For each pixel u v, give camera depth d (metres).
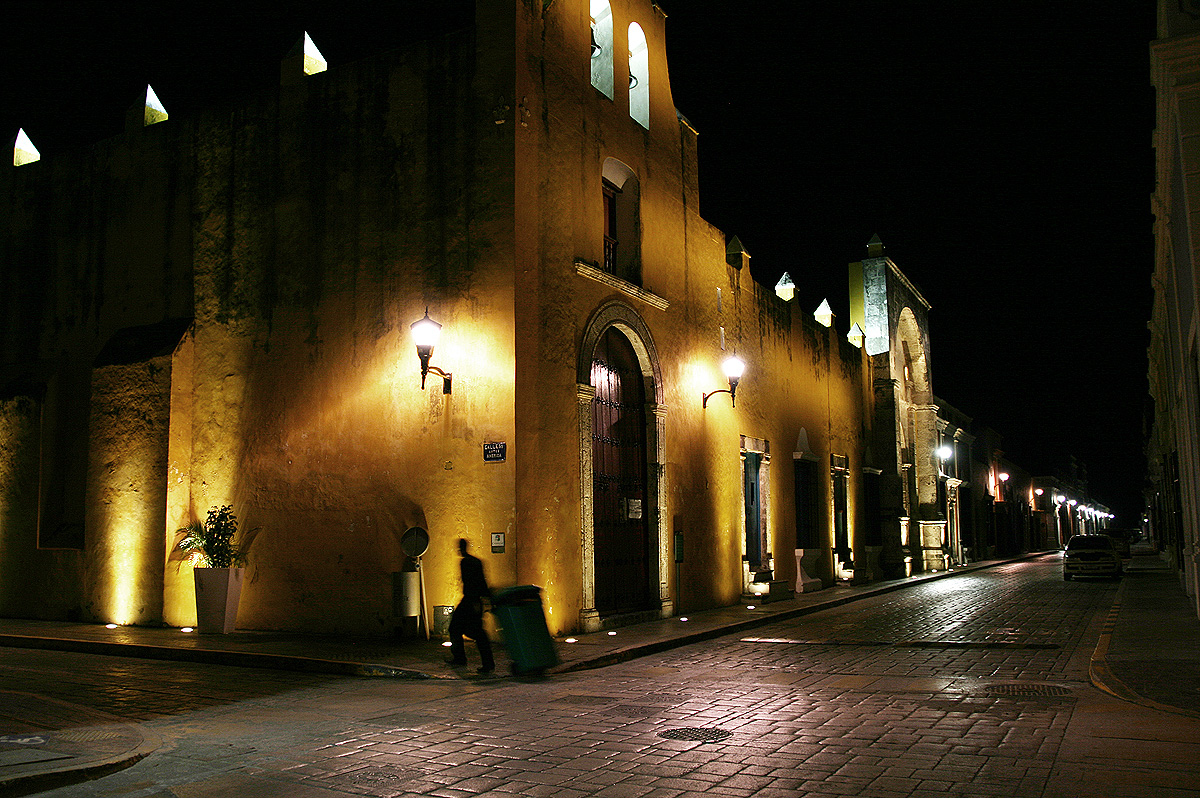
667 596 15.45
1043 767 5.57
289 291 13.88
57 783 5.40
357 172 13.56
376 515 12.68
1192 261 10.23
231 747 6.48
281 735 6.88
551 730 6.99
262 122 14.54
